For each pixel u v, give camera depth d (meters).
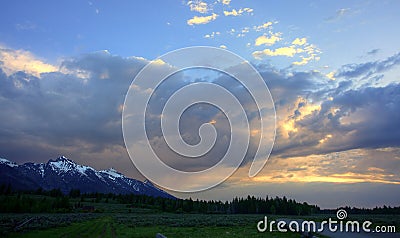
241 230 42.09
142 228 45.38
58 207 142.25
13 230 36.72
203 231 40.69
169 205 177.62
